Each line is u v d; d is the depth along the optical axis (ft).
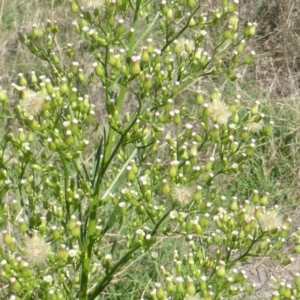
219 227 9.42
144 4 9.36
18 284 8.30
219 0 21.71
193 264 9.31
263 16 24.31
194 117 9.60
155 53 9.12
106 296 14.74
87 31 9.05
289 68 22.36
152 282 14.66
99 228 9.40
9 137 9.16
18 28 21.08
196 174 9.14
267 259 16.55
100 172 9.30
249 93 21.09
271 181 18.74
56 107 8.80
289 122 19.86
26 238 8.96
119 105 9.22
